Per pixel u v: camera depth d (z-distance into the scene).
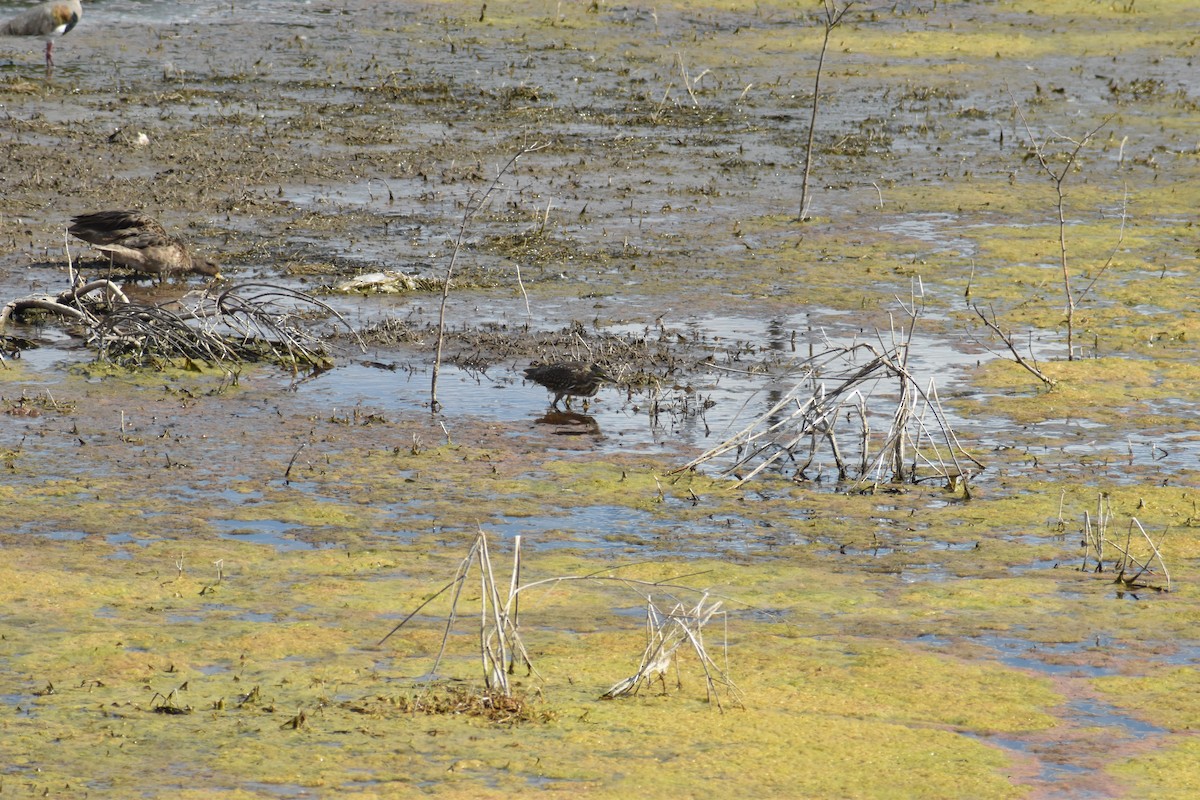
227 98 50.56
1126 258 34.66
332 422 23.25
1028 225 37.75
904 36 64.50
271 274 32.34
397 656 15.20
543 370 24.17
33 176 39.28
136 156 42.31
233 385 25.02
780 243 35.72
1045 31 66.44
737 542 18.84
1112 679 14.95
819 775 12.88
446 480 20.88
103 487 20.27
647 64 58.41
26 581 17.03
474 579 17.42
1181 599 17.11
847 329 28.94
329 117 48.62
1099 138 48.59
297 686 14.46
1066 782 12.87
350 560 17.95
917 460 21.98
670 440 22.80
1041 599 17.08
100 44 57.50
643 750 13.27
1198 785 12.83
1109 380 25.92
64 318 28.73
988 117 51.62
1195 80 58.06
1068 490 20.78
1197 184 42.66
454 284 31.80
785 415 23.95
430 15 65.31
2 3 64.06
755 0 70.25
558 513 19.77
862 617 16.50
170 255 31.45
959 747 13.45
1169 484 21.06
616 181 41.88
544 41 61.44
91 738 13.31
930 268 33.62
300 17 64.00
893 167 44.44
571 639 15.76
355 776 12.68
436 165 42.94
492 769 12.85
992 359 27.09
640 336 28.30
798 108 52.44
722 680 14.79
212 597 16.72
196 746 13.18
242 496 20.09
